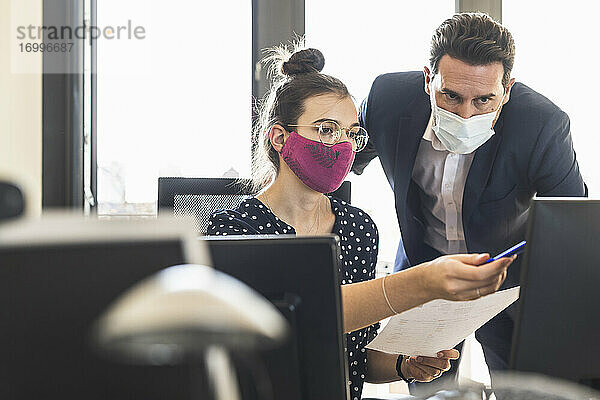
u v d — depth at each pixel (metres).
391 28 2.96
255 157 1.73
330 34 2.89
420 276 1.08
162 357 0.37
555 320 0.75
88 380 0.42
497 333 2.22
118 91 2.73
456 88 1.80
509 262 1.03
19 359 0.42
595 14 3.03
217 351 0.41
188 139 2.79
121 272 0.42
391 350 1.26
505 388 0.55
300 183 1.50
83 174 2.37
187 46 2.77
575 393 0.55
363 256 1.57
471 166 2.02
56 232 0.43
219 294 0.33
